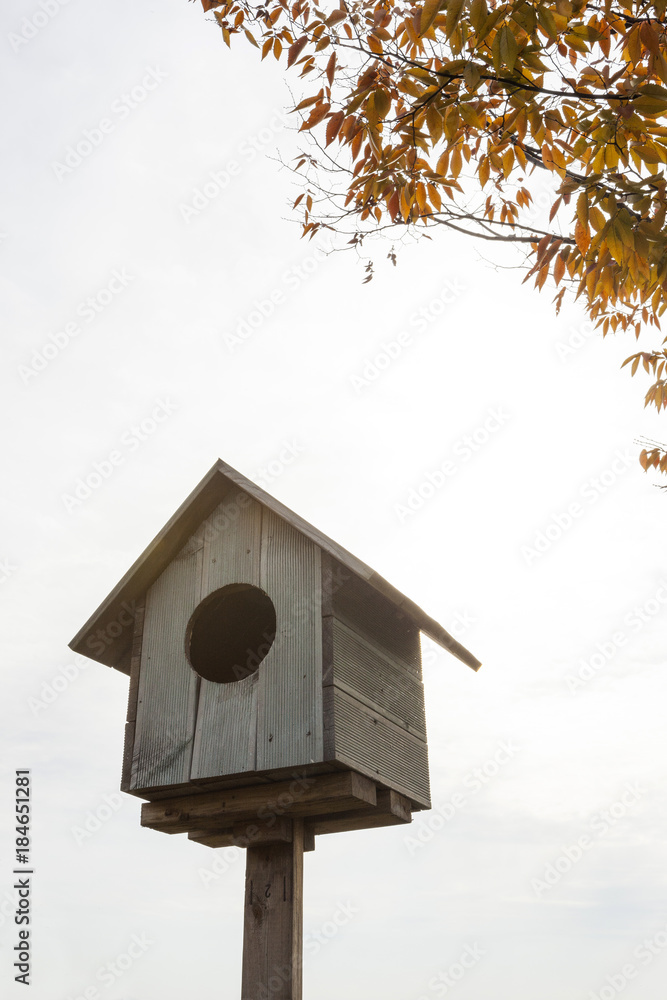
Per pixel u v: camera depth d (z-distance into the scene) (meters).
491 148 2.88
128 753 4.47
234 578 4.61
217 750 4.21
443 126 2.69
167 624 4.71
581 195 2.58
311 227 3.62
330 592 4.31
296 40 2.76
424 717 5.04
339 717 4.05
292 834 4.45
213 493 4.79
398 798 4.50
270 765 4.05
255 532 4.67
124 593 4.84
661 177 2.51
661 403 3.71
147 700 4.55
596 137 2.52
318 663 4.17
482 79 2.57
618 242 2.56
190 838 4.66
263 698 4.22
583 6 2.48
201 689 4.41
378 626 4.72
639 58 2.50
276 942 4.24
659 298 2.98
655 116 2.43
